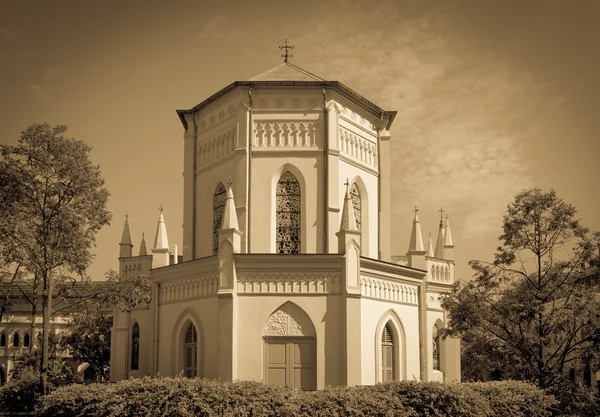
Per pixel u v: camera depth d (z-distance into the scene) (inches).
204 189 1760.6
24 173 1440.7
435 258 1861.5
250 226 1595.7
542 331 1307.8
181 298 1589.6
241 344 1397.6
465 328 1341.0
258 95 1653.5
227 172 1681.8
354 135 1740.9
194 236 1765.5
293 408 1013.8
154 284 1673.2
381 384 1121.4
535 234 1390.3
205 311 1498.5
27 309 3117.6
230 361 1370.6
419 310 1733.5
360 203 1755.7
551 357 1302.9
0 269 1558.8
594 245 1342.3
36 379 1429.6
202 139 1793.8
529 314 1307.8
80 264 1513.3
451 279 1904.5
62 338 2401.6
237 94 1670.8
